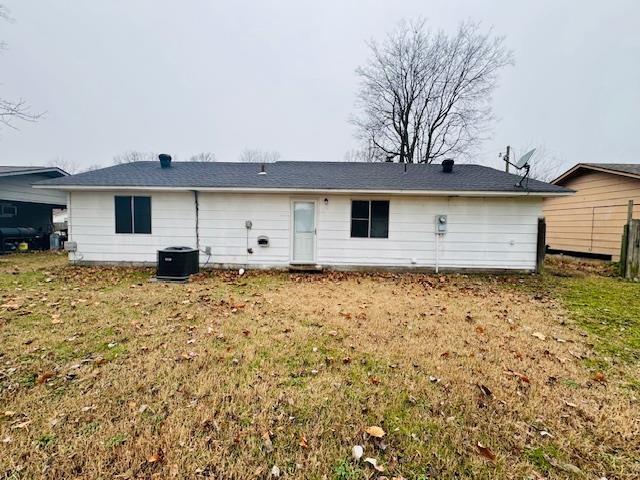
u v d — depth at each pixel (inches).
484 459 75.2
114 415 88.3
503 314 192.7
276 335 150.2
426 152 846.5
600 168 427.5
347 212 348.5
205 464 72.2
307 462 73.5
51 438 78.9
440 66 795.4
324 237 350.9
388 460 74.7
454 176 386.6
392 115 851.4
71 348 131.4
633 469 73.0
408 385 107.0
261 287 261.9
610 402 99.1
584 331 163.5
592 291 259.3
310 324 167.8
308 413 91.0
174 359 122.9
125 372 111.9
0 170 470.6
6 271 305.4
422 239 347.3
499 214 341.4
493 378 112.7
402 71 822.5
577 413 93.3
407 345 141.6
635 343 147.2
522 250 342.6
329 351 133.4
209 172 398.6
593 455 77.2
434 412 92.8
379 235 349.7
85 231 346.0
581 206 474.3
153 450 75.5
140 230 346.9
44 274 295.0
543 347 142.0
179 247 313.4
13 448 75.1
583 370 120.6
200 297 220.4
